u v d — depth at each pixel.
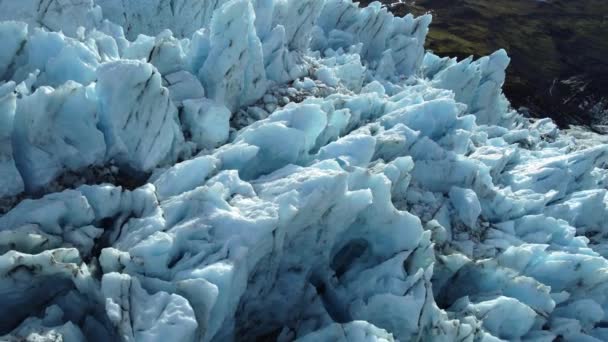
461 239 15.77
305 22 21.09
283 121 13.90
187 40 17.22
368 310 12.16
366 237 13.62
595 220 19.14
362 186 12.78
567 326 14.63
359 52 25.66
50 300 9.90
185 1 20.95
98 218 10.84
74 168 11.66
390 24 27.48
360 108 17.73
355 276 13.24
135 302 9.02
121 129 12.02
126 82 11.56
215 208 10.83
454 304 14.36
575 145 28.86
